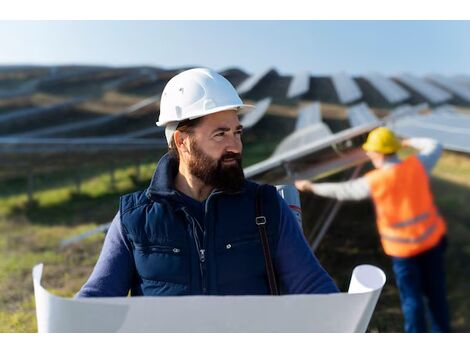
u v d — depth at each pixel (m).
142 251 1.05
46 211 4.04
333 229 3.72
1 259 3.48
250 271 1.04
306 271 1.05
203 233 1.04
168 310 0.86
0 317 2.82
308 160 3.22
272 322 0.87
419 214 2.67
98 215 4.02
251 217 1.06
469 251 3.73
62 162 4.25
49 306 0.86
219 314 0.87
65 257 3.52
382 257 3.51
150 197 1.07
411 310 2.60
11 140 4.29
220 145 1.05
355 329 0.88
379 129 2.86
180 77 1.12
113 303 0.85
